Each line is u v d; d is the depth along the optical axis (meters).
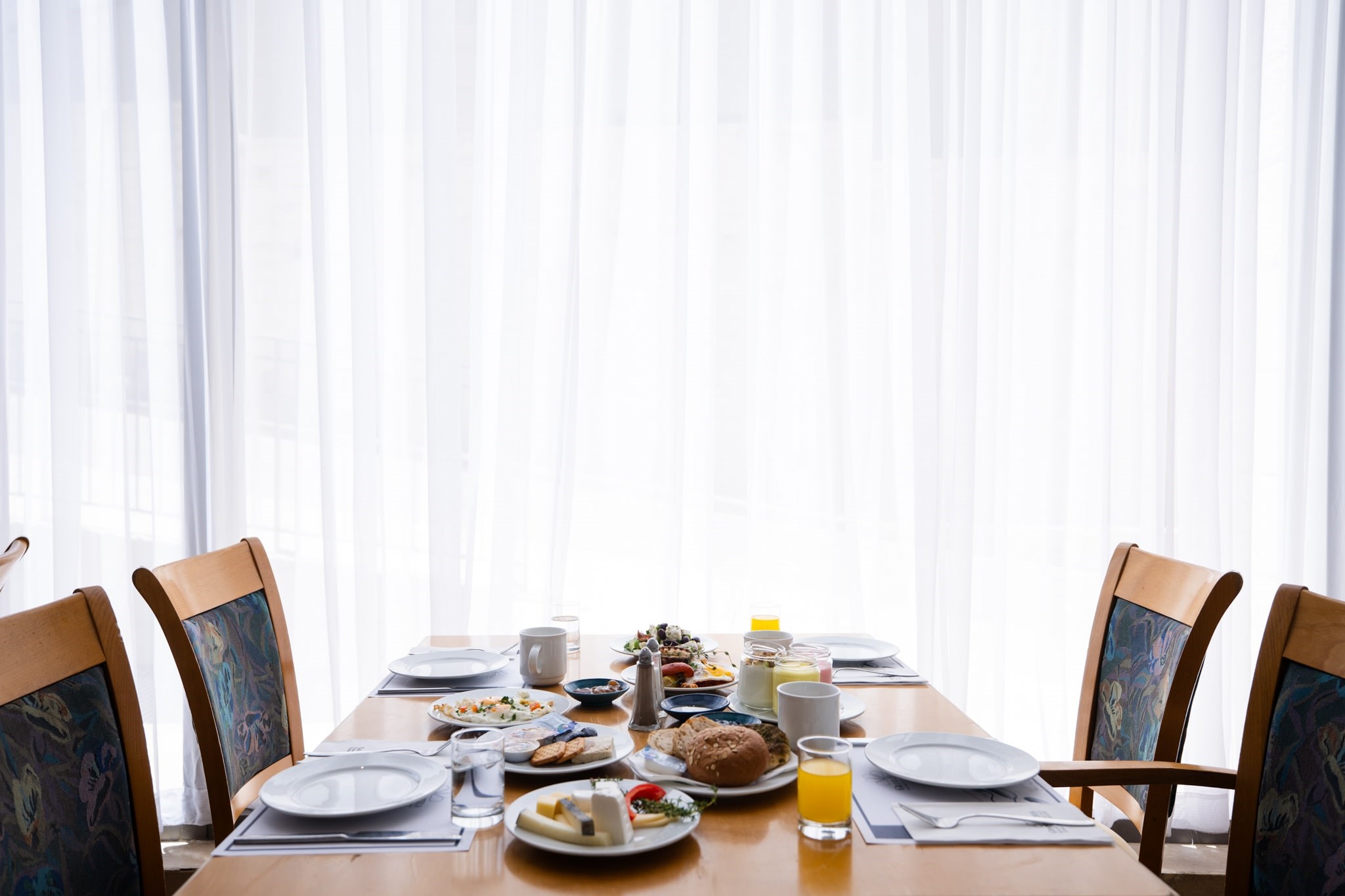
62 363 2.53
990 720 2.67
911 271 2.60
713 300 2.59
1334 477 2.66
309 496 2.62
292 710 1.76
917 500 2.61
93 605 1.23
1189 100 2.62
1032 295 2.66
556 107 2.58
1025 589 2.70
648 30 2.60
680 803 1.03
